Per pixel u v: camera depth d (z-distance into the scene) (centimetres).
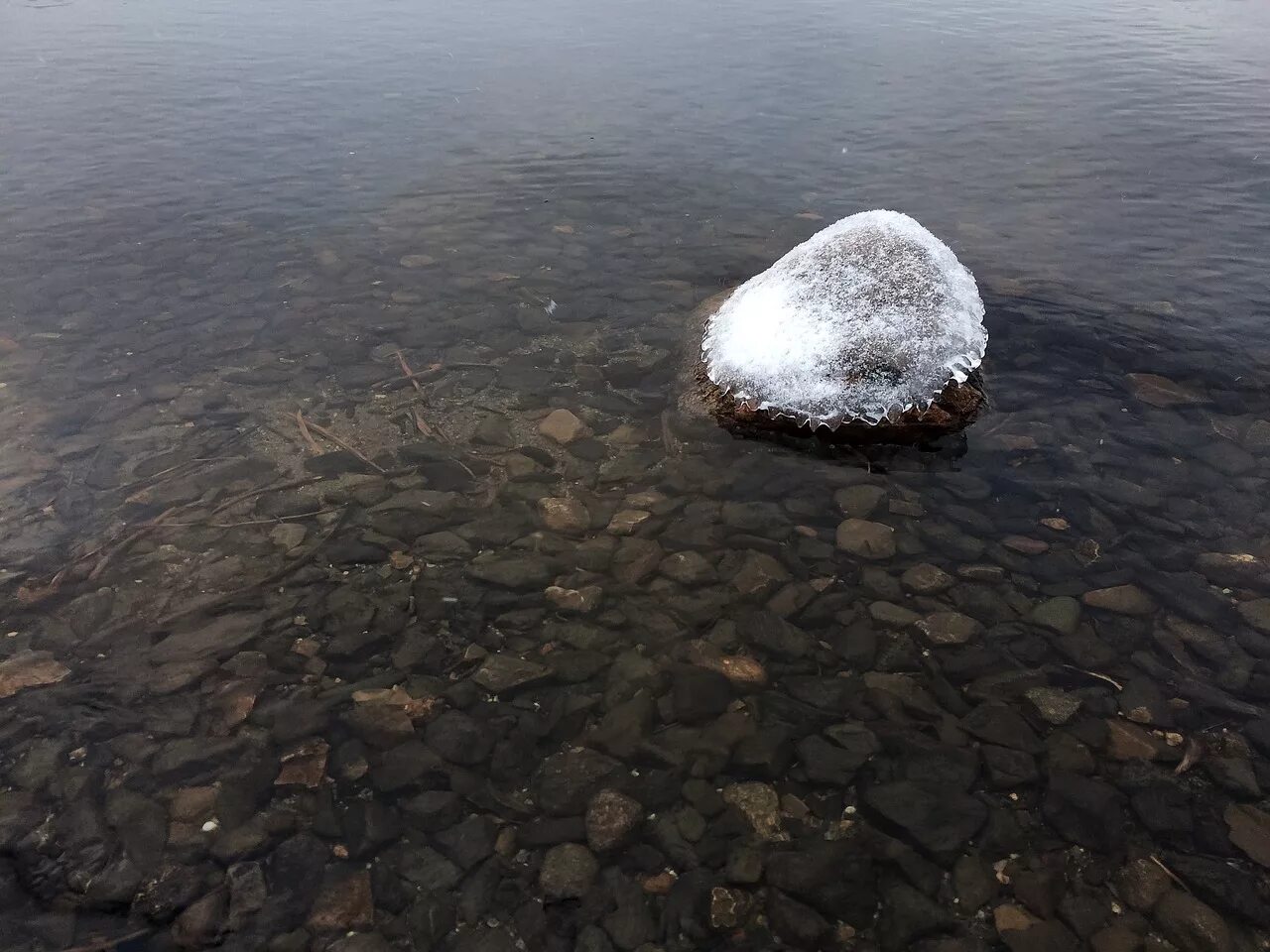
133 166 864
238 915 256
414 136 955
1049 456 449
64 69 1195
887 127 976
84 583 374
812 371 462
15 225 728
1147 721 313
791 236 711
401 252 694
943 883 263
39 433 472
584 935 251
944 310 472
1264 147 885
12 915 255
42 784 292
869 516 413
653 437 473
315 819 283
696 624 357
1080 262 647
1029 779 293
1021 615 358
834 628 354
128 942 249
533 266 670
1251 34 1466
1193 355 528
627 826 281
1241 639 344
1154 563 382
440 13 1608
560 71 1205
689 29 1473
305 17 1561
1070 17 1625
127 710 319
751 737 310
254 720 316
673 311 602
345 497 430
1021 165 853
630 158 893
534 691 329
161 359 545
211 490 434
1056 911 256
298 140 939
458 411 498
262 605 366
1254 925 252
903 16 1627
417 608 365
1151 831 277
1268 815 281
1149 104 1049
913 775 295
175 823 281
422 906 259
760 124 991
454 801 289
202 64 1230
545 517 417
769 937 251
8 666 334
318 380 528
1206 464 441
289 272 659
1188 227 702
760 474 443
